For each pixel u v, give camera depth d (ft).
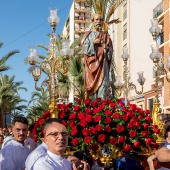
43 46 94.02
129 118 22.79
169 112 97.96
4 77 140.15
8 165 18.95
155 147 22.63
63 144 12.14
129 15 126.72
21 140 19.42
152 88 107.96
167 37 101.40
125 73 44.47
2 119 125.18
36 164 11.81
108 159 21.91
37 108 145.38
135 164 24.48
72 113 22.74
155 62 35.58
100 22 41.57
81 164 13.08
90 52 40.52
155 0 121.60
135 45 123.85
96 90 40.45
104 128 21.84
